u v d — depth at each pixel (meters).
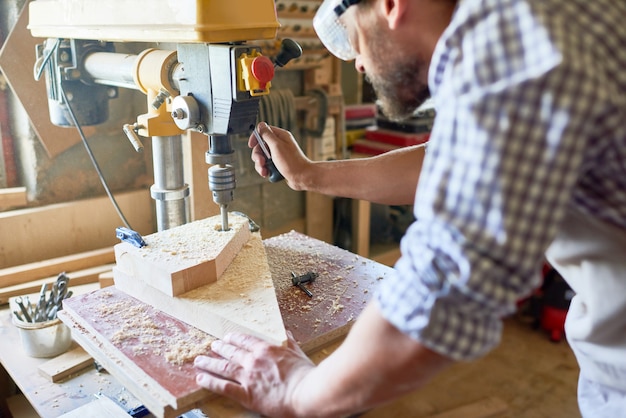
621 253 0.79
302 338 1.03
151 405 0.90
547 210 0.60
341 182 1.27
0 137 1.71
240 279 1.15
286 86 2.15
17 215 1.68
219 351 0.95
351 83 2.61
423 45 0.76
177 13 0.98
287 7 1.94
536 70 0.58
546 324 2.59
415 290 0.65
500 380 2.34
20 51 1.60
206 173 1.66
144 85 1.20
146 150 1.91
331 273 1.30
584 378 1.02
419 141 2.38
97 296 1.19
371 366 0.69
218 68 1.00
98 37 1.19
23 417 1.41
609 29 0.63
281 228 2.24
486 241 0.60
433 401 2.21
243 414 0.89
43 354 1.32
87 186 1.85
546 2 0.62
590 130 0.60
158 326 1.07
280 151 1.25
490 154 0.59
